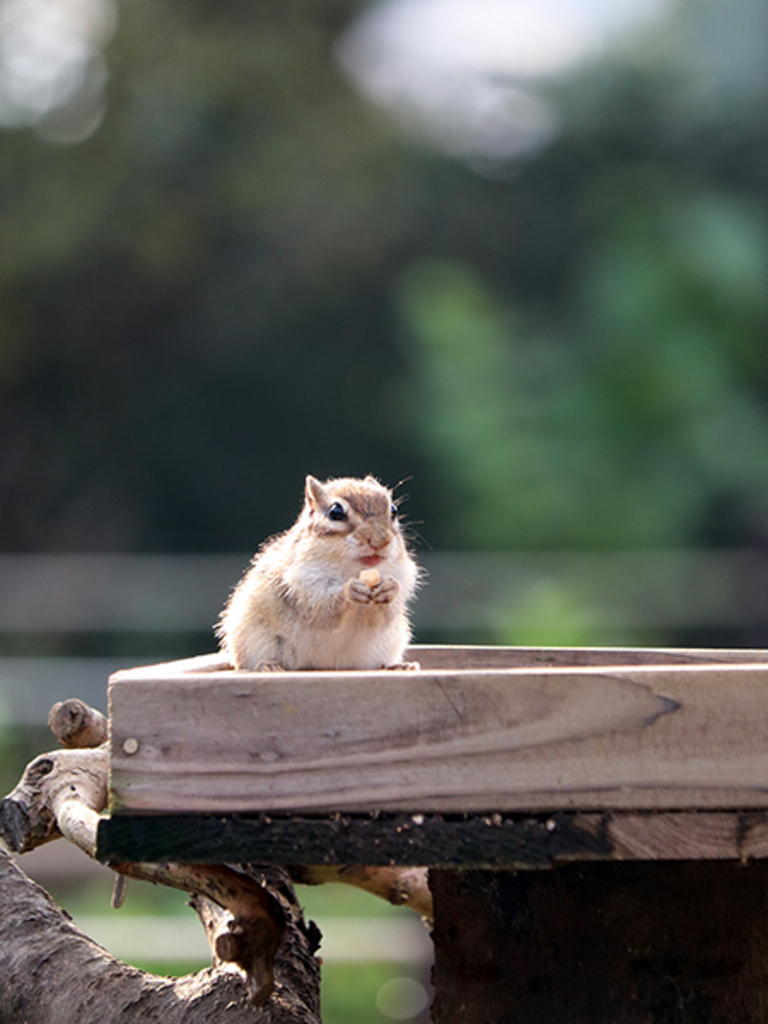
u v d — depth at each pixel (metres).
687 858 3.51
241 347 28.45
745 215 25.88
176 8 28.36
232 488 28.45
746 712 3.52
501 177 29.44
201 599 21.72
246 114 27.88
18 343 27.55
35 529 27.92
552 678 3.52
